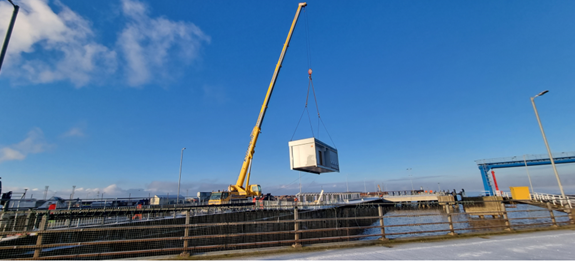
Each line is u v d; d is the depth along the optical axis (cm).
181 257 891
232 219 2394
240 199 4134
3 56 1263
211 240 2098
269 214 2750
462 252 940
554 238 1189
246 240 2303
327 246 1017
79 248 1438
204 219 2147
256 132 4722
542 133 2284
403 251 959
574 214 1628
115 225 1638
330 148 1712
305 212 2969
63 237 1420
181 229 1964
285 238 2644
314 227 2995
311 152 1469
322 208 3266
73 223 1633
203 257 892
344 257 877
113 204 3058
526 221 3459
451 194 6712
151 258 881
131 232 1673
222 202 3669
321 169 1593
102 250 1509
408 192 9375
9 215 1306
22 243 1270
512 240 1149
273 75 4941
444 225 4234
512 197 5494
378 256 888
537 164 7925
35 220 1380
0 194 1933
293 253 946
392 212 7369
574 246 1033
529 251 955
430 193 8794
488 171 8512
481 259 848
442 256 888
